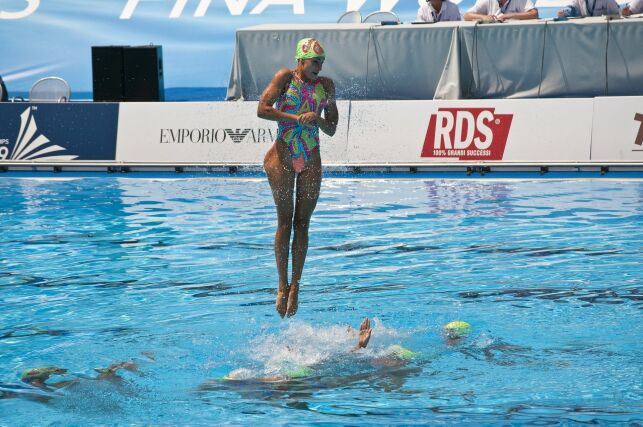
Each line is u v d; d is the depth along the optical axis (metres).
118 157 34.75
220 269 19.67
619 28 32.81
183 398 12.52
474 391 12.55
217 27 46.56
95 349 14.58
